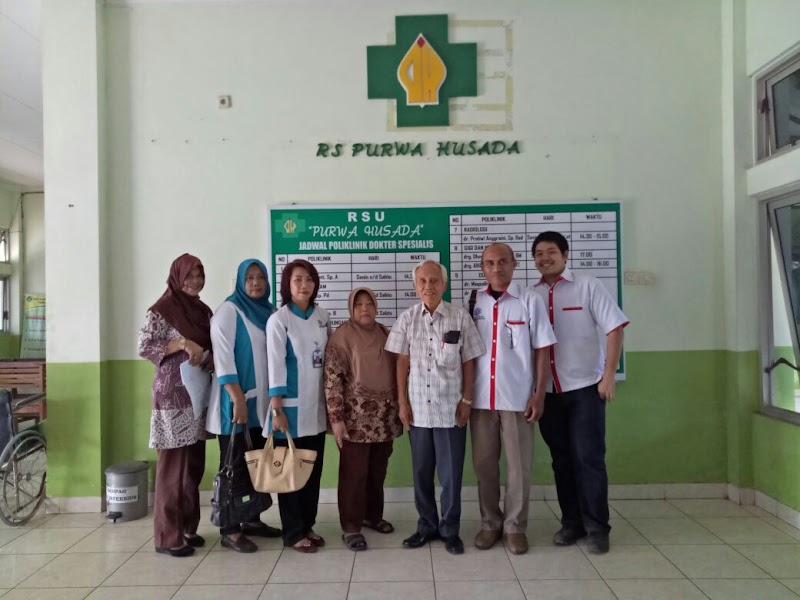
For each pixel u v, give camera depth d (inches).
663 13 137.6
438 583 96.3
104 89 137.6
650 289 137.1
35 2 139.8
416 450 108.5
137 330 137.6
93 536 118.8
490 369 106.7
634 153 137.6
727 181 135.5
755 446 130.7
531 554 107.0
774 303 130.3
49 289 134.0
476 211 135.8
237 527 110.7
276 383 103.6
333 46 138.0
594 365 109.3
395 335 109.5
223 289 137.8
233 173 138.1
